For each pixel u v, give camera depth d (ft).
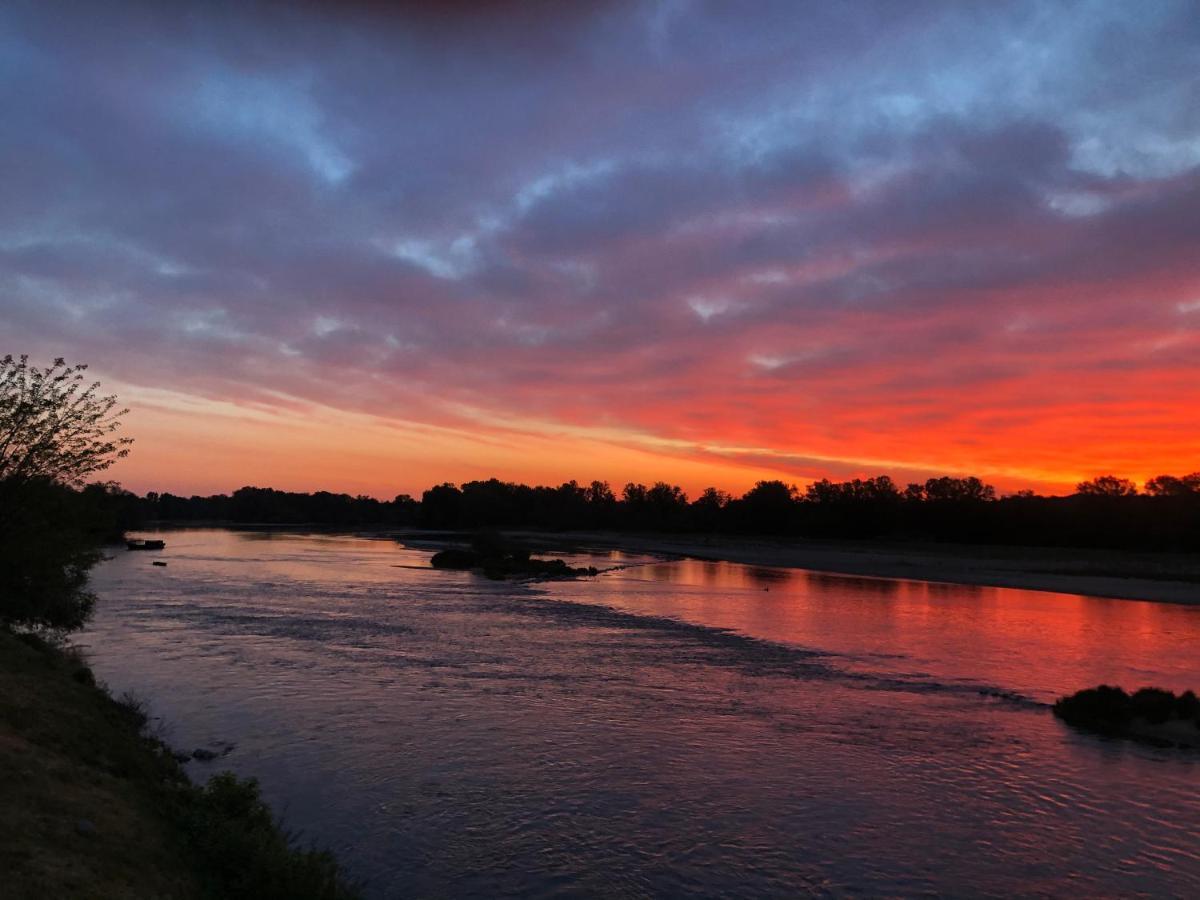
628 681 70.54
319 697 61.67
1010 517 403.13
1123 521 360.07
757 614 122.72
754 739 53.31
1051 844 37.47
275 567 199.82
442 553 227.40
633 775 45.73
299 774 44.45
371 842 36.01
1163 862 35.78
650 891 32.19
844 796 43.11
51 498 54.49
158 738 49.21
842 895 32.24
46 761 30.04
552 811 40.16
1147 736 55.42
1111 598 164.35
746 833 37.99
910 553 341.82
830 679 73.10
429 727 54.34
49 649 53.98
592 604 132.67
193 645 82.12
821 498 538.47
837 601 145.79
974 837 38.11
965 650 91.04
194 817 31.27
